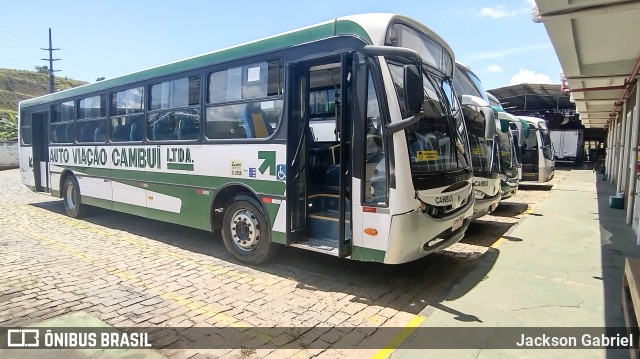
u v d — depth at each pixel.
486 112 7.67
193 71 6.13
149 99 6.96
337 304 4.36
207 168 5.96
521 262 5.71
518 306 4.22
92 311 4.15
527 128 13.34
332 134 6.46
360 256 4.49
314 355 3.33
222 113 5.77
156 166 6.83
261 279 5.11
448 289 4.71
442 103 5.21
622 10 5.16
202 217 6.11
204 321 3.95
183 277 5.19
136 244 6.83
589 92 12.07
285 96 4.98
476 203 7.27
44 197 12.82
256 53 5.30
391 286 4.89
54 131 9.58
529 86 24.88
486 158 7.64
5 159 25.72
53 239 7.17
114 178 7.79
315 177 5.61
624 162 11.27
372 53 4.17
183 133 6.37
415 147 4.43
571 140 29.81
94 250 6.45
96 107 8.21
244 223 5.61
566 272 5.27
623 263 5.65
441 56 5.57
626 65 8.70
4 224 8.50
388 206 4.23
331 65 4.94
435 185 4.56
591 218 9.01
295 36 4.91
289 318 4.02
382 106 4.28
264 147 5.22
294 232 5.06
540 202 11.56
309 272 5.37
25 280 5.02
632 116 10.02
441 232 4.73
